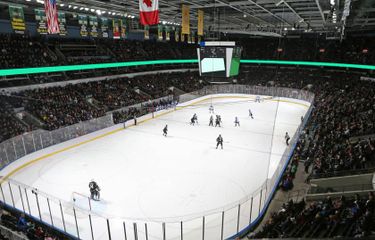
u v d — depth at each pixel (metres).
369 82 42.50
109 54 44.47
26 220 13.60
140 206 15.47
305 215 11.73
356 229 9.98
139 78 47.50
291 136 28.89
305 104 44.69
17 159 20.97
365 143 17.67
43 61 33.81
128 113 34.31
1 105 26.77
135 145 26.27
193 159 22.58
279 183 17.20
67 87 35.31
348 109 27.05
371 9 26.86
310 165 18.92
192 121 33.84
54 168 20.97
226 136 29.05
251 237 11.47
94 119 28.61
